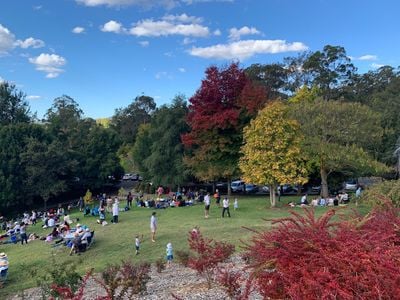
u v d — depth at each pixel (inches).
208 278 529.3
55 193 2068.2
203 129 1561.3
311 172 1476.4
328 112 1332.4
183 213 1278.3
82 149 2517.2
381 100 2361.0
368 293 197.3
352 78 3430.1
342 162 1344.7
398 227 274.2
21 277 781.3
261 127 1234.0
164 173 1895.9
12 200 1966.0
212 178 1641.2
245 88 1546.5
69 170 2269.9
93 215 1401.3
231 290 401.4
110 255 864.9
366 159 1315.2
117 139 2847.0
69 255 895.7
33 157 1998.0
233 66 1563.7
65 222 1140.5
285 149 1231.5
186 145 1685.5
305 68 3410.4
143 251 871.1
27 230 1298.0
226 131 1567.4
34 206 2228.1
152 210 1401.3
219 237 883.4
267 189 2027.6
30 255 936.9
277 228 271.9
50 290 451.2
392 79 3097.9
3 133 2155.5
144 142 2161.7
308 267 220.7
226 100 1569.9
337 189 1809.8
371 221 284.5
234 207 1282.0
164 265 722.8
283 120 1226.6
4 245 1113.4
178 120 1884.8
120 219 1238.9
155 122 1996.8
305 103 1455.5
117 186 2913.4
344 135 1341.0
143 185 2219.5
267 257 248.5
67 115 3228.3
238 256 687.7
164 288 559.8
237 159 1583.4
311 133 1352.1
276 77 3489.2
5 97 2938.0
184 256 620.4
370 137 1387.8
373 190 807.7
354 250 223.8
